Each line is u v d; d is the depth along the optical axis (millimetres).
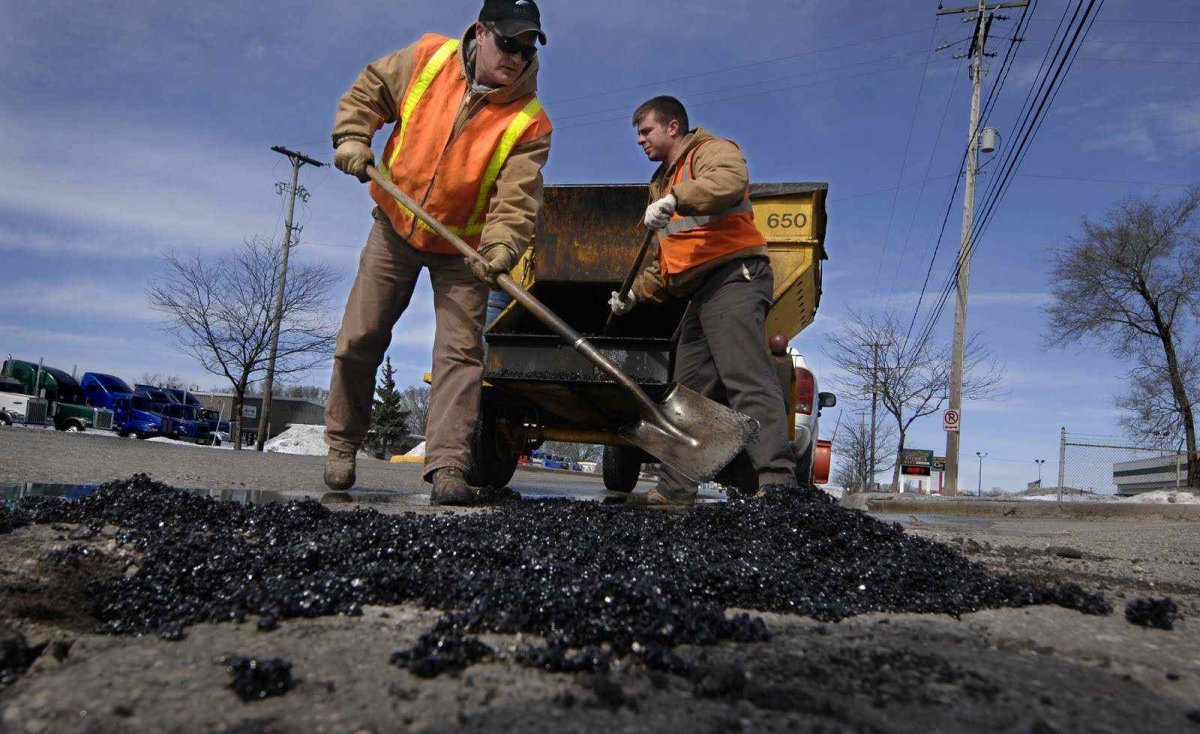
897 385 31125
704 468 3416
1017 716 1169
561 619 1488
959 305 21562
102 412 28688
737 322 3836
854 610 1825
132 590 1699
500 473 5625
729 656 1404
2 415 26641
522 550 2004
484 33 3719
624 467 7641
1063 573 2713
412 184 3844
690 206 3711
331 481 4395
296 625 1521
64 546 2029
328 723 1076
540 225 5629
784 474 3744
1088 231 24516
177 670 1257
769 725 1098
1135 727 1153
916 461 24562
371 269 4047
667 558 1978
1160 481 28188
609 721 1099
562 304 6000
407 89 3857
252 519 2424
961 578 2080
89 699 1127
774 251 5402
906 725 1117
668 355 4473
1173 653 1595
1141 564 3094
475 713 1115
